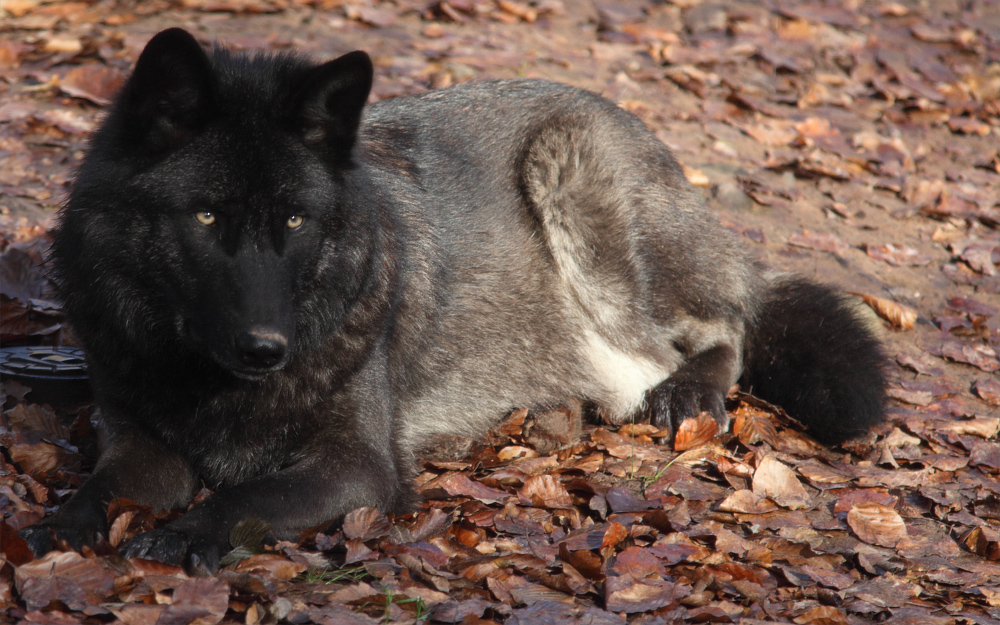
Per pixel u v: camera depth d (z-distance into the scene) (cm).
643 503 678
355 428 659
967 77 1786
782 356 912
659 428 846
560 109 912
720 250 945
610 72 1620
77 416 744
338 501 620
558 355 872
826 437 838
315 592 525
